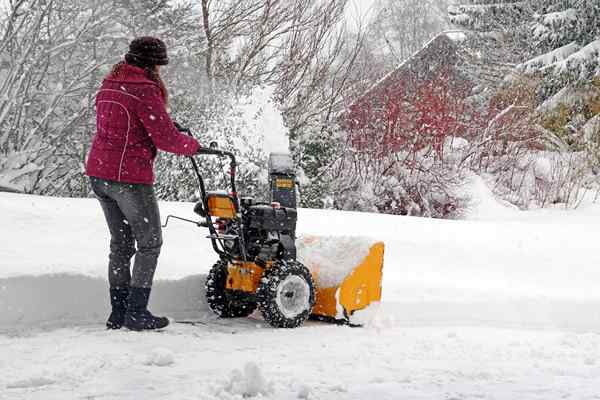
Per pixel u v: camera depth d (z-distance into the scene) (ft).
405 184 46.16
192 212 28.78
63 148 44.73
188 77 46.83
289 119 48.47
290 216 19.60
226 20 49.03
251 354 15.58
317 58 52.80
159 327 18.10
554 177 53.62
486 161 52.08
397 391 12.64
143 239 17.76
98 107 17.76
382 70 65.00
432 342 17.74
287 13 51.16
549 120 69.26
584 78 72.28
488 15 87.35
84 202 28.63
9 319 17.90
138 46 17.95
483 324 21.66
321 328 19.21
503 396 12.52
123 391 12.23
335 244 20.95
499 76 70.64
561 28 76.64
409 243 28.17
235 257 19.57
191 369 13.92
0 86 42.78
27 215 25.61
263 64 50.47
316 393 12.34
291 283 19.02
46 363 14.02
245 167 37.99
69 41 42.75
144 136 17.65
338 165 47.32
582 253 29.78
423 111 47.39
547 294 23.70
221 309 20.57
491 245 29.43
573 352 17.11
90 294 19.19
